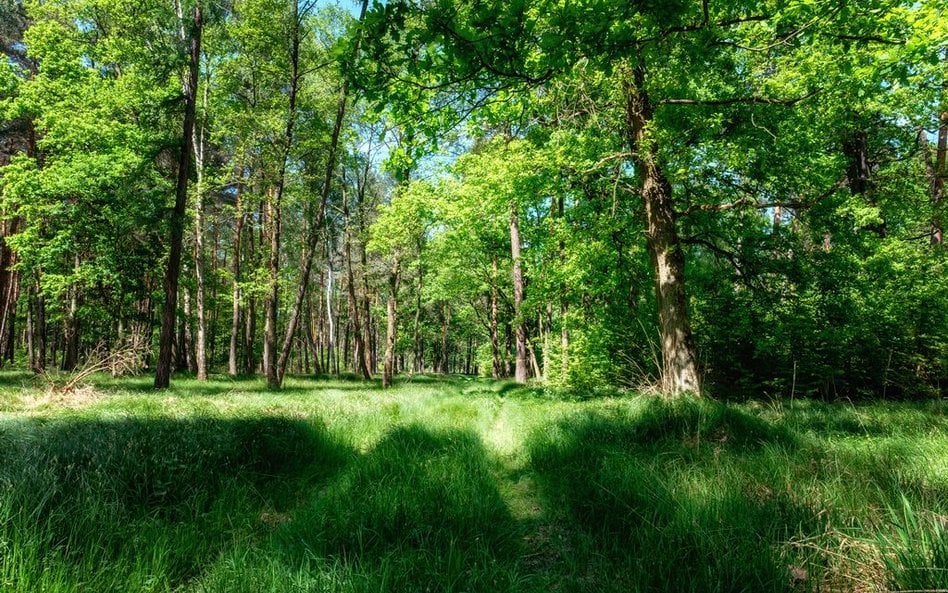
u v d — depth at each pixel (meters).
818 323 9.66
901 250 11.63
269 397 11.29
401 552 2.82
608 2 3.32
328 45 18.38
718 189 9.40
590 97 8.88
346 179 24.92
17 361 29.73
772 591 2.22
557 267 13.15
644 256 11.47
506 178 10.17
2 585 2.05
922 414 6.75
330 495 3.74
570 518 3.52
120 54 17.19
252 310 28.53
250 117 16.94
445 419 7.34
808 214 8.80
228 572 2.44
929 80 11.02
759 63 8.62
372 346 40.53
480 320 30.80
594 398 10.13
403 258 21.62
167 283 13.41
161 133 14.38
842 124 10.72
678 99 8.30
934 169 15.24
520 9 3.21
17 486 2.99
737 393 11.14
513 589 2.47
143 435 4.77
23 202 17.41
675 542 2.70
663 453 4.50
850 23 5.23
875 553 2.38
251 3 16.23
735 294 11.43
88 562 2.38
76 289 19.77
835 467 3.74
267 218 24.92
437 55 3.62
